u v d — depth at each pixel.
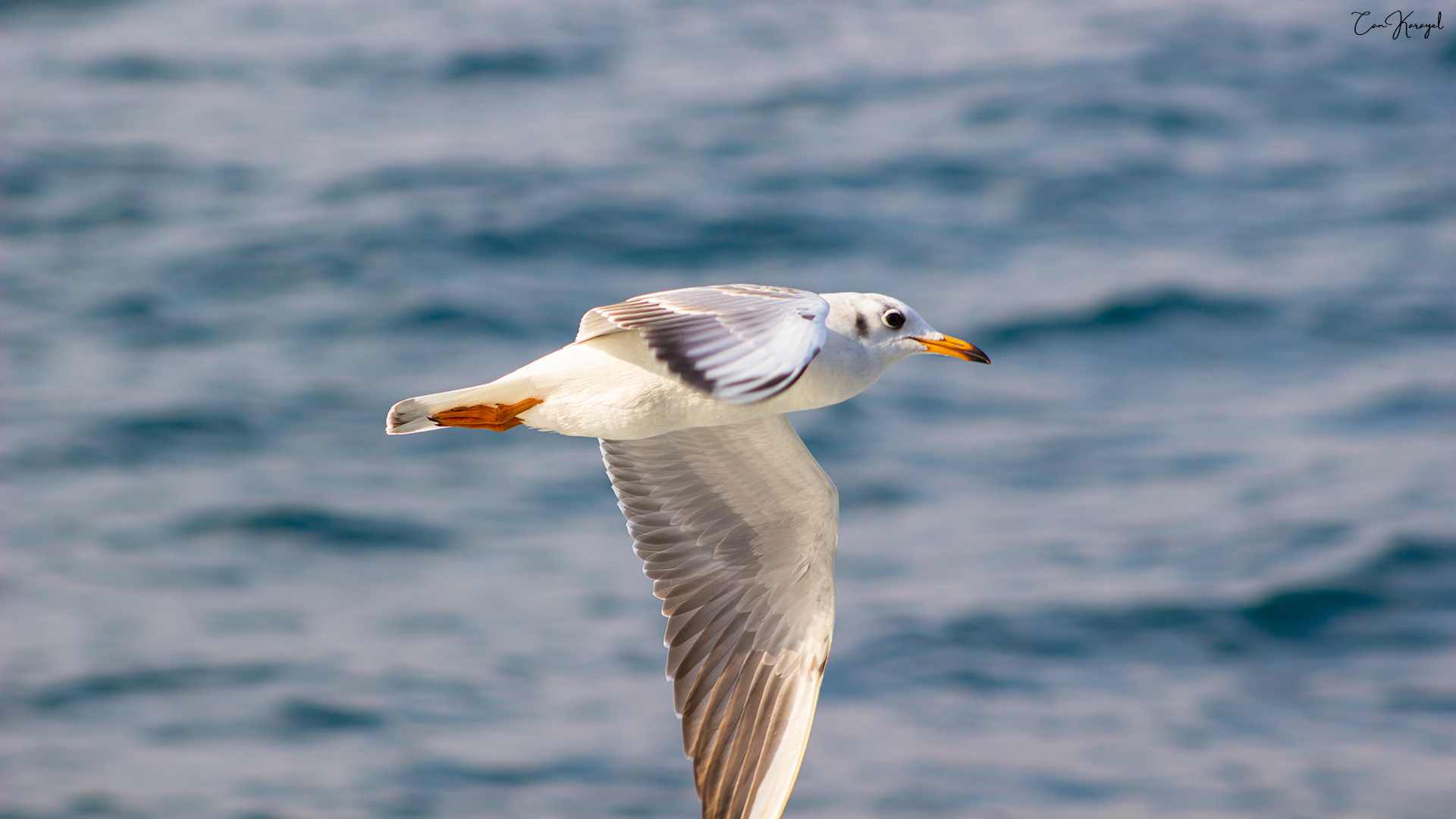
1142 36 33.38
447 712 14.70
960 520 17.52
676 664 8.63
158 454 18.88
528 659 15.41
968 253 23.78
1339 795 13.66
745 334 6.15
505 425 7.54
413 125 28.06
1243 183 26.67
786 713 8.50
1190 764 13.98
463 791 13.69
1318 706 14.85
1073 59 31.89
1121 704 14.80
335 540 17.33
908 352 7.92
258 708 14.76
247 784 13.80
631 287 22.48
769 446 8.21
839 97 29.59
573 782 13.76
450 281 22.58
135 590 16.53
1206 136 28.52
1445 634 15.65
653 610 16.20
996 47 32.62
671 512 8.66
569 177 25.77
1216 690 14.91
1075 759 13.98
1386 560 16.56
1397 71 31.62
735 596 8.69
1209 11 35.09
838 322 7.88
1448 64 31.88
